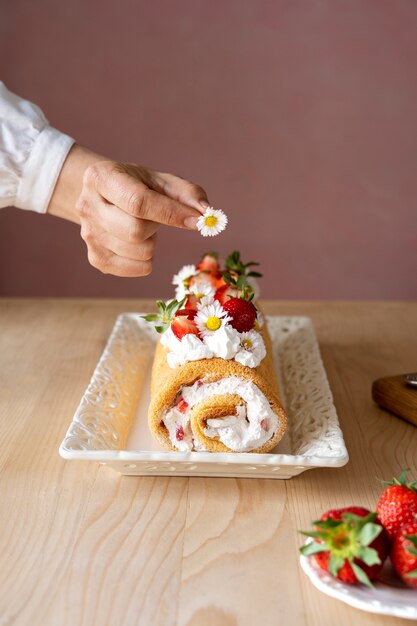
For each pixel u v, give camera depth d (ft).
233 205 4.31
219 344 1.80
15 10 4.06
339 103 4.18
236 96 4.17
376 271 4.41
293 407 2.12
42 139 2.15
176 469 1.73
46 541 1.51
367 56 4.12
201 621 1.29
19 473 1.78
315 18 4.09
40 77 4.15
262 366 1.94
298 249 4.38
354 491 1.71
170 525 1.57
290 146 4.24
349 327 2.86
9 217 4.31
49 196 2.20
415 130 4.21
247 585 1.38
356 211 4.33
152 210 1.81
